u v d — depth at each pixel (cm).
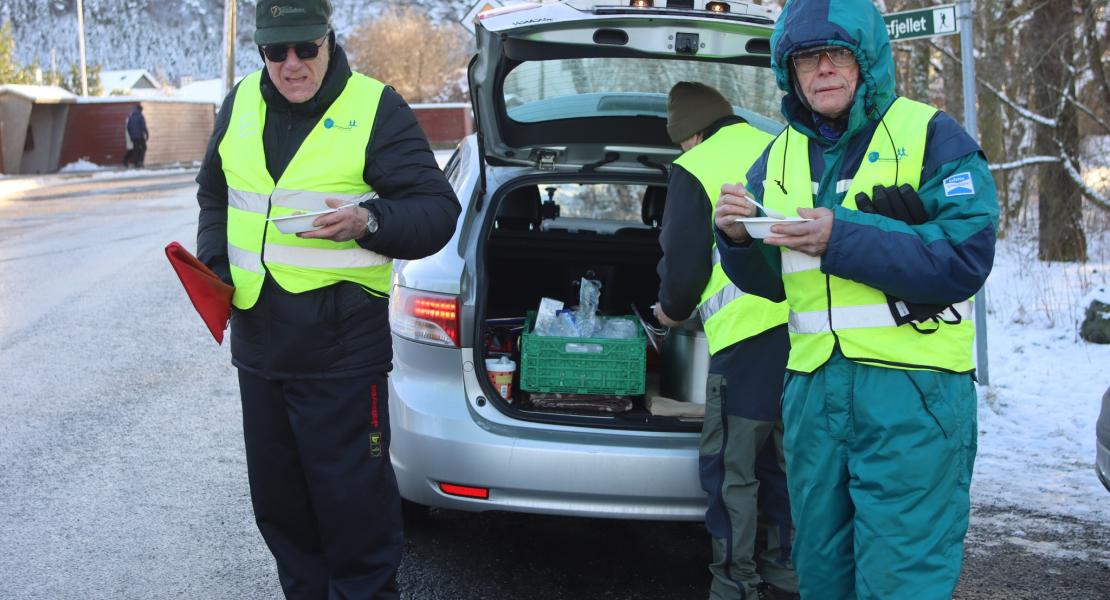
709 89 341
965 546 398
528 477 335
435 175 291
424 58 4997
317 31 272
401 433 349
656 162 418
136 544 385
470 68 390
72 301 836
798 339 253
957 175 234
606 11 357
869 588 241
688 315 337
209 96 6781
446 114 3612
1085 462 486
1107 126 966
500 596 355
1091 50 978
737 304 320
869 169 242
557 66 392
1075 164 975
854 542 250
